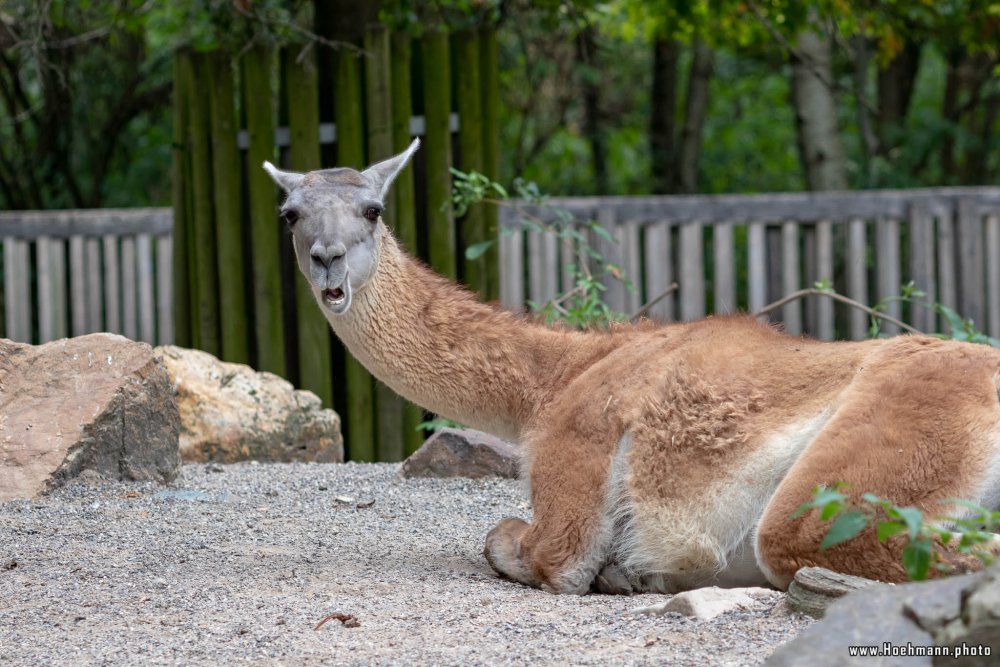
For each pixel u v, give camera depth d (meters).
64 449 7.52
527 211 12.62
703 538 5.45
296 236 6.20
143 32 19.28
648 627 4.72
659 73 22.53
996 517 4.36
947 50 22.88
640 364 5.82
